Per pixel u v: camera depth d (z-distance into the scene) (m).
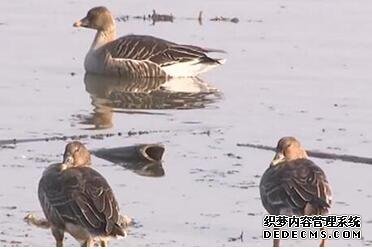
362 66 25.45
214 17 31.17
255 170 17.17
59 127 19.81
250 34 28.98
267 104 22.06
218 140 19.05
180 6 32.66
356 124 20.34
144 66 25.92
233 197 15.80
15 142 18.56
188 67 25.94
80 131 19.56
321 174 13.59
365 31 29.25
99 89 23.91
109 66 25.86
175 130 19.81
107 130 19.75
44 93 22.73
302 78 24.38
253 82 24.19
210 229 14.48
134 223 14.66
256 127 20.09
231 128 20.00
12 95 22.33
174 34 29.09
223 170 17.14
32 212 14.87
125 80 25.73
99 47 26.19
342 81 24.05
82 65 25.88
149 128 19.98
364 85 23.67
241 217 14.98
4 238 13.85
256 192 16.03
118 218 12.85
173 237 14.18
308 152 18.12
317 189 13.35
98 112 21.34
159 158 17.56
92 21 26.50
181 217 14.92
